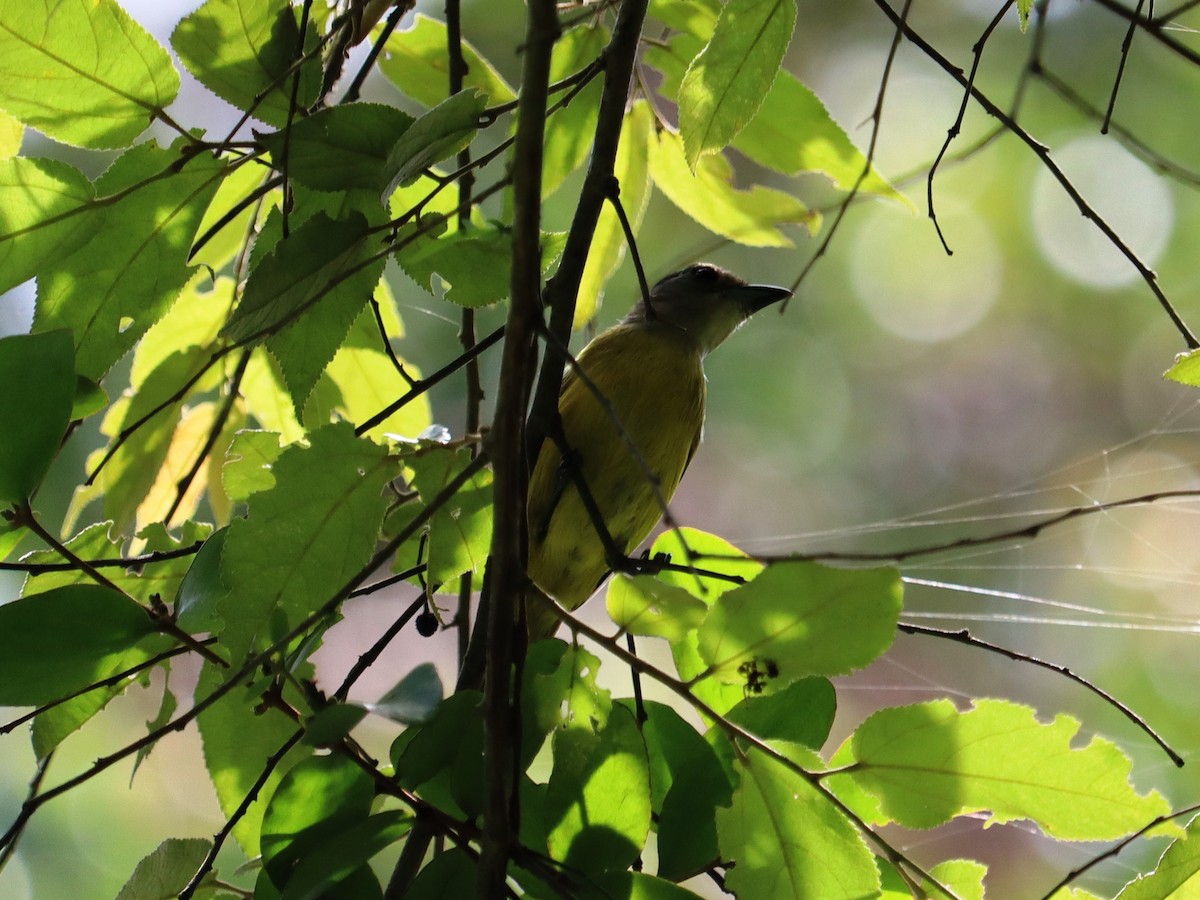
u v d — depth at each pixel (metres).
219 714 4.76
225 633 3.96
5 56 4.21
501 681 3.56
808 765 3.92
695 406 7.89
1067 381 14.33
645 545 8.73
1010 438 14.52
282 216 4.63
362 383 6.27
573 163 6.42
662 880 3.87
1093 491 14.02
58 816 10.50
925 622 13.97
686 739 4.40
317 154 4.34
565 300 4.58
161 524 5.11
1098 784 3.85
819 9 14.18
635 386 7.52
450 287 4.62
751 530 14.83
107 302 4.55
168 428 6.07
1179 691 12.10
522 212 3.57
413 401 6.28
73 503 5.89
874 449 14.80
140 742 3.79
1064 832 3.93
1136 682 12.33
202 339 6.10
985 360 14.59
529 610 6.43
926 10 13.86
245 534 3.99
